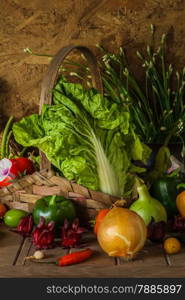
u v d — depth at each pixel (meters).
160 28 2.38
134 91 2.43
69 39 2.41
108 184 1.89
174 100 2.35
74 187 1.88
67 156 1.88
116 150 1.92
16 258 1.64
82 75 2.42
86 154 1.88
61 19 2.39
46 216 1.80
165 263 1.58
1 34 2.41
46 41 2.41
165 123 2.32
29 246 1.75
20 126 1.92
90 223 1.88
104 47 2.41
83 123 1.88
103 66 2.41
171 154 2.23
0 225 1.98
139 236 1.58
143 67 2.41
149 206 1.80
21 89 2.46
